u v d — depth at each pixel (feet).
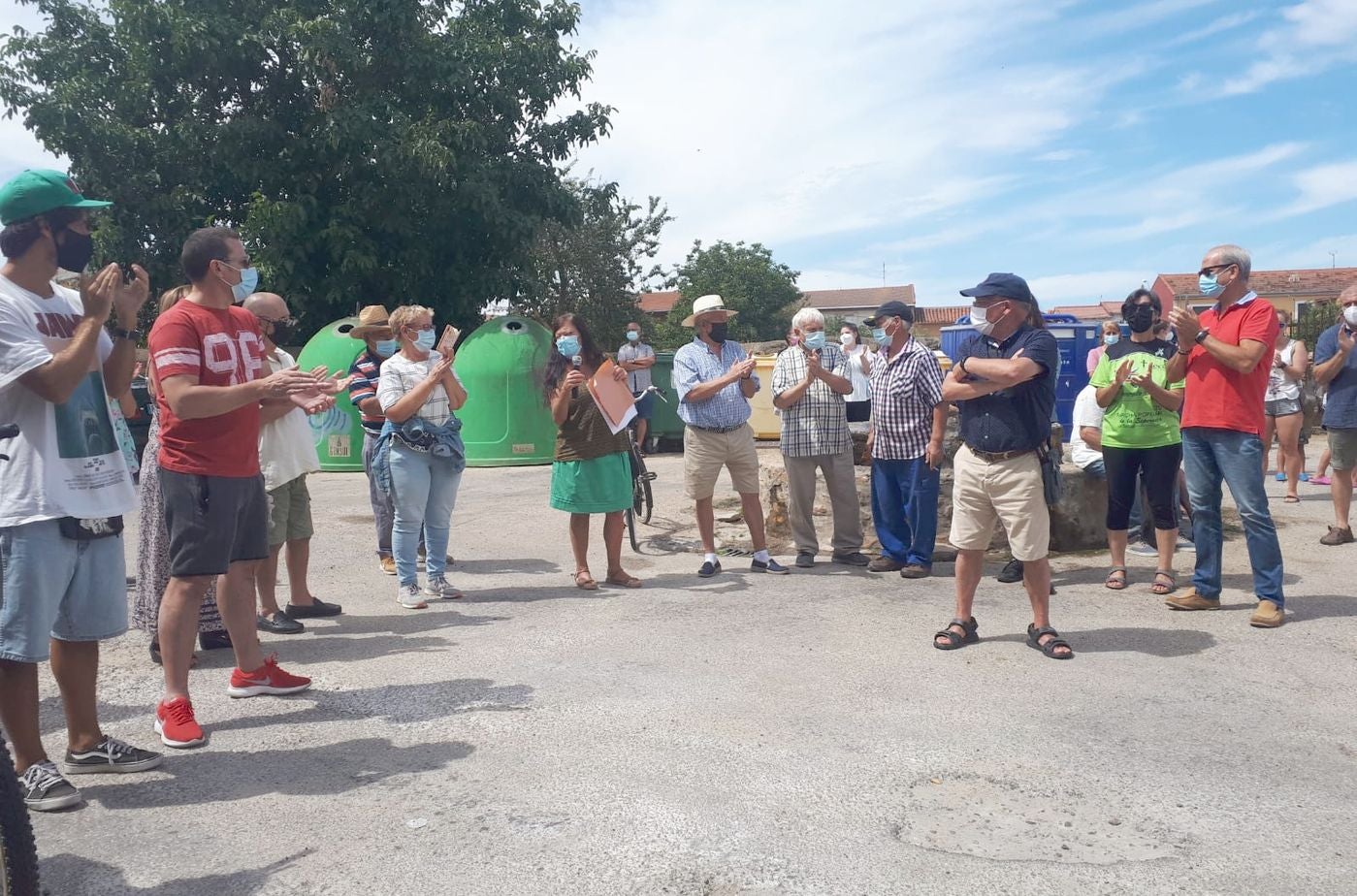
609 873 9.68
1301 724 13.46
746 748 12.79
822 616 19.44
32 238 10.94
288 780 11.98
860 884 9.42
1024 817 10.80
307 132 62.90
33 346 10.48
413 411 19.77
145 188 62.69
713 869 9.73
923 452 22.49
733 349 23.59
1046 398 16.51
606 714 14.08
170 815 11.07
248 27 60.80
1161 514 20.79
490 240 67.05
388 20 61.72
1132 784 11.60
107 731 13.69
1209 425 18.35
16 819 8.41
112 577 11.88
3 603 10.72
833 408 23.81
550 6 68.64
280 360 18.86
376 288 65.67
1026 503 16.48
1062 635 17.89
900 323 22.57
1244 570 22.72
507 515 32.83
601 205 77.97
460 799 11.37
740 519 29.35
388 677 15.94
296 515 19.44
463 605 20.84
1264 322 17.70
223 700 14.94
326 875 9.72
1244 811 10.91
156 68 61.21
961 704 14.34
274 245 59.88
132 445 16.17
